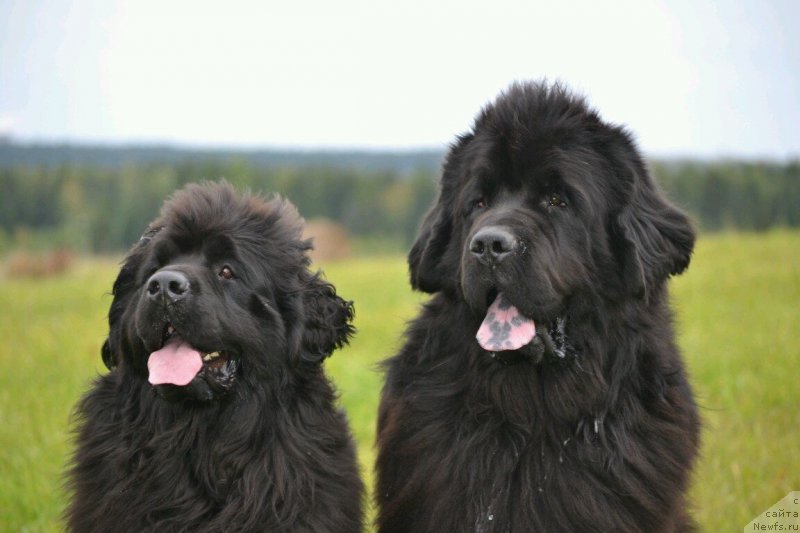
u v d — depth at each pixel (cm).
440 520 561
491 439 565
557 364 552
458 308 590
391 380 632
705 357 1261
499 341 529
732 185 6438
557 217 560
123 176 9775
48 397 1071
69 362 1272
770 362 1223
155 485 552
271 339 559
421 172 10412
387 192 10038
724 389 1098
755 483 814
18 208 9806
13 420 978
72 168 10369
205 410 550
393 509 594
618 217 562
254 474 548
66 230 9088
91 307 2045
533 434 558
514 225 530
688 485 580
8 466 855
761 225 6297
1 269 4091
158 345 524
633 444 550
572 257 551
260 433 557
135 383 562
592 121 579
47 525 743
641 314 569
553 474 549
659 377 567
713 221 6412
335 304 608
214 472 552
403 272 2698
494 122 593
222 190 600
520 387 556
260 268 566
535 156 563
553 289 530
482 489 557
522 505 549
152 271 567
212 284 541
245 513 543
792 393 1080
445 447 574
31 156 14238
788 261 2300
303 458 555
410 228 9769
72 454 590
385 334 1489
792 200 6406
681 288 1891
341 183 10038
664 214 580
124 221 9038
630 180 566
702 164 6762
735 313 1602
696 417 599
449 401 586
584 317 555
